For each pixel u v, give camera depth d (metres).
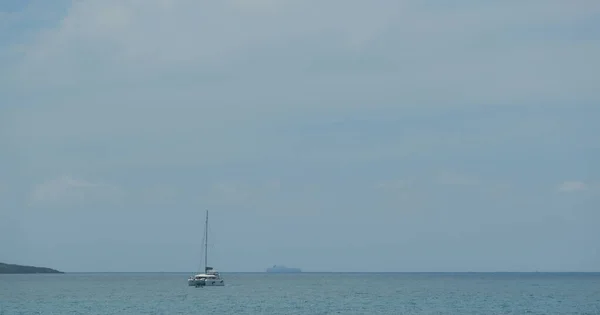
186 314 105.62
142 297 154.00
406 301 137.12
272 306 122.25
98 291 192.38
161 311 111.50
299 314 104.19
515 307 118.19
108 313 107.94
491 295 162.25
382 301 136.88
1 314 107.31
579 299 143.12
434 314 103.81
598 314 102.56
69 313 108.38
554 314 102.94
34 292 186.75
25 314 106.88
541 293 173.25
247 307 119.75
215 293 174.00
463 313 105.19
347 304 127.69
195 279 198.38
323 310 112.12
